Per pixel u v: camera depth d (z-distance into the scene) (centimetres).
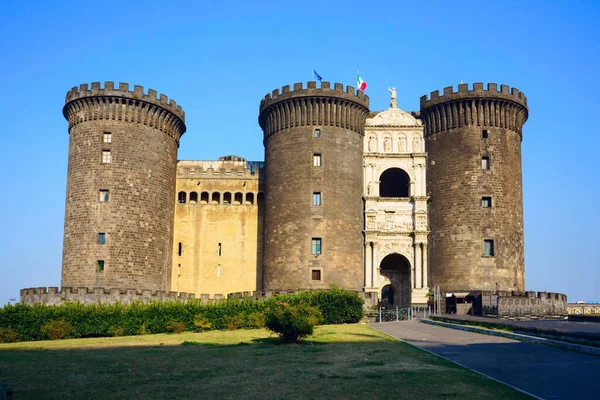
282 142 7512
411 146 7806
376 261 7419
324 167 7294
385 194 8662
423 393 2248
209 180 8144
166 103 7519
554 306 6744
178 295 6894
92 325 5391
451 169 7412
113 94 7125
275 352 3547
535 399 2078
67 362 3316
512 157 7469
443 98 7550
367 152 7725
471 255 7100
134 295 6562
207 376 2733
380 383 2455
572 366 2628
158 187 7319
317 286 6969
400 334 4394
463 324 4678
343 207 7256
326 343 3947
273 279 7169
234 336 4772
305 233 7106
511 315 6006
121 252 6856
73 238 6900
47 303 6356
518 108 7625
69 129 7444
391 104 7988
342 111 7500
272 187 7506
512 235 7238
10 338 5122
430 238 7456
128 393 2394
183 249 7919
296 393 2322
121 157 7081
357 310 5991
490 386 2311
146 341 4550
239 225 8031
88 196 6950
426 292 7288
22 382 2677
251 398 2256
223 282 7856
